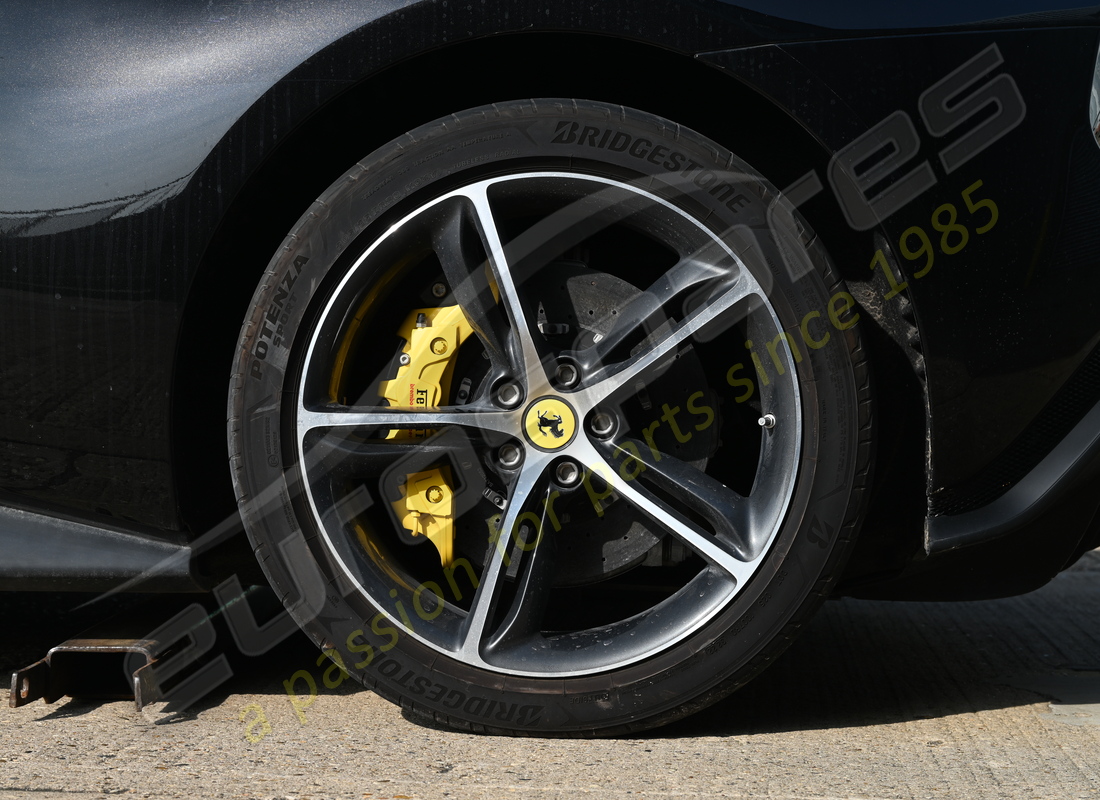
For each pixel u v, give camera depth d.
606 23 1.43
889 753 1.48
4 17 1.61
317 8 1.50
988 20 1.46
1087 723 1.63
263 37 1.51
